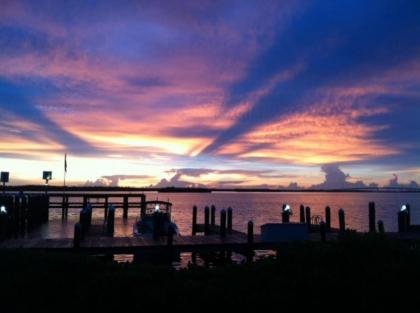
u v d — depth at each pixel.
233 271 7.87
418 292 6.80
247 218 61.78
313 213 78.06
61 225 35.72
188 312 6.61
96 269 7.93
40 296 7.07
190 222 53.81
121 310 6.66
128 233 29.70
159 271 7.71
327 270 7.41
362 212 83.25
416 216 76.12
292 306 6.72
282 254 8.20
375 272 7.17
